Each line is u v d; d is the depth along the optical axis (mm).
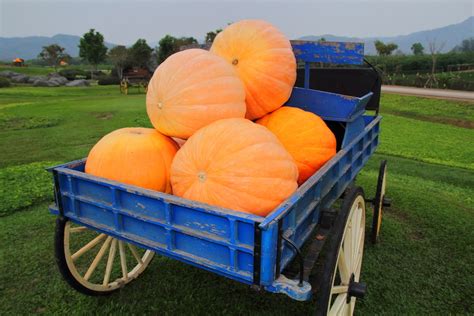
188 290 3838
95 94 28938
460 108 20266
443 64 42594
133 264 4320
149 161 2934
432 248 4703
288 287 2059
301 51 4879
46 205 5930
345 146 3715
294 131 3422
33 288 3865
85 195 2904
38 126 13219
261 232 2000
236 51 3592
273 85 3543
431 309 3588
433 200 6281
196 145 2654
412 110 20562
